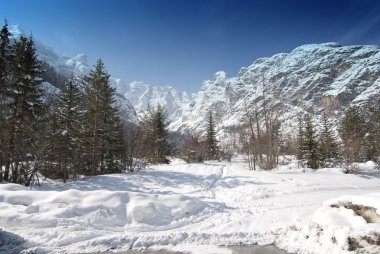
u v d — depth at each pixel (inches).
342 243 395.9
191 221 557.0
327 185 962.7
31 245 414.3
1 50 935.7
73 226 470.3
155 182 965.2
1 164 877.2
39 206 502.3
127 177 1007.0
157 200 581.9
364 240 390.0
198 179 1031.0
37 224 462.9
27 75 955.3
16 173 882.8
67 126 1112.2
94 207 520.4
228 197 795.4
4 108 917.8
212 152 2397.9
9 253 391.2
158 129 1814.7
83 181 951.6
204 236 483.8
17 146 894.4
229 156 2303.2
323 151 1670.8
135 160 1425.9
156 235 470.9
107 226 495.8
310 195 817.5
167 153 1905.8
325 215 468.8
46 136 1013.8
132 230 497.4
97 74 1244.5
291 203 714.2
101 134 1229.1
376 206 433.1
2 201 513.0
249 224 550.6
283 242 466.3
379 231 391.5
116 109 1311.5
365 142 1818.4
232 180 1004.6
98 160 1261.1
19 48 971.9
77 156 1148.5
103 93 1245.1
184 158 2159.2
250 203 716.7
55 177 1083.3
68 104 1125.1
